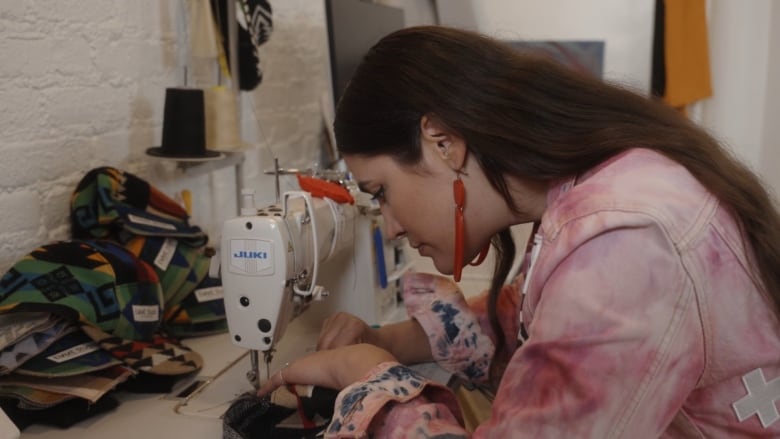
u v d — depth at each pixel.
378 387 0.83
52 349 1.06
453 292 1.19
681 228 0.68
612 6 2.76
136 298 1.16
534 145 0.75
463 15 2.87
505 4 2.85
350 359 0.95
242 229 1.02
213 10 1.76
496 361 1.16
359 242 1.34
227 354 1.26
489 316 1.14
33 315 1.06
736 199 0.73
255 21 1.95
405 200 0.84
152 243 1.33
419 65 0.79
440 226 0.85
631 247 0.67
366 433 0.80
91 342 1.10
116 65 1.52
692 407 0.76
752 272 0.72
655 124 0.78
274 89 2.28
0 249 1.25
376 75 0.82
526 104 0.76
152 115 1.65
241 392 1.11
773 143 2.74
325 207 1.17
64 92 1.37
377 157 0.84
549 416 0.67
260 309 1.03
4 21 1.23
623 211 0.68
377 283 1.38
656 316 0.66
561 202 0.73
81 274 1.12
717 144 0.81
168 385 1.11
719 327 0.71
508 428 0.69
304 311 1.38
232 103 1.67
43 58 1.32
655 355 0.65
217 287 1.39
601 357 0.65
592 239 0.68
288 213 1.07
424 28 0.83
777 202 0.89
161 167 1.69
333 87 1.82
